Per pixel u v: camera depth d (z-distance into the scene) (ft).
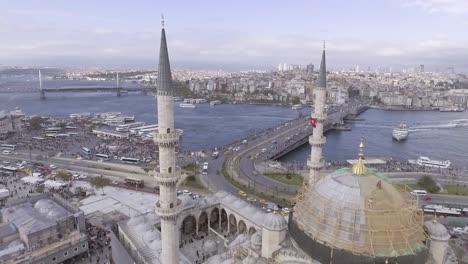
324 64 333.21
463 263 332.80
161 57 230.07
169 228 250.37
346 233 199.41
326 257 201.57
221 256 287.07
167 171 241.96
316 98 337.31
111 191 529.04
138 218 360.07
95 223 423.23
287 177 614.75
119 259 324.60
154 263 289.53
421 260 200.44
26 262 308.81
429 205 481.46
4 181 563.48
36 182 551.18
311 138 346.74
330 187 222.89
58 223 350.23
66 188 536.01
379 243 194.39
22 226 339.57
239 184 574.97
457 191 555.28
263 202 497.46
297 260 217.97
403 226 199.82
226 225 409.49
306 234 216.33
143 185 556.10
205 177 616.39
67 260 338.95
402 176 637.30
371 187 215.31
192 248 360.07
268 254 242.17
